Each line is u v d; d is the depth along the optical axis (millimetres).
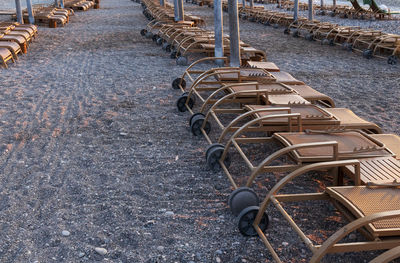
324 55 10359
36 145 4480
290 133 3705
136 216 3105
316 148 3365
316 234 2900
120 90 6738
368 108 5840
